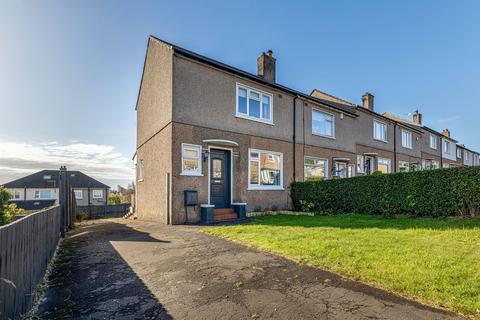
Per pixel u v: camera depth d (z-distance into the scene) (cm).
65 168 884
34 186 4150
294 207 1420
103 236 780
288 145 1465
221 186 1178
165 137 1097
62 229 817
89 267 491
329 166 1691
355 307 320
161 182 1128
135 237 745
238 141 1239
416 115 3023
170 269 470
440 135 3147
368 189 1109
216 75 1187
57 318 313
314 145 1611
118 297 365
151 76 1347
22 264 321
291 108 1506
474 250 507
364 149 2002
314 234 684
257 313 314
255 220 1047
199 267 476
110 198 4541
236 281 409
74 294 378
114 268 483
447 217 874
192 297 360
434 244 555
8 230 269
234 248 593
